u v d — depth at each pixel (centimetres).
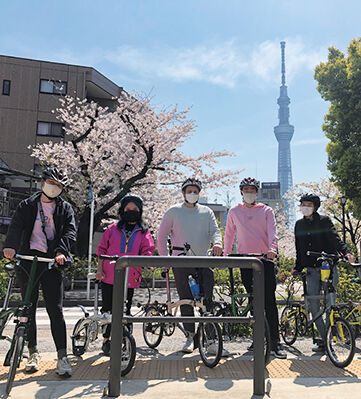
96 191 1927
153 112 1970
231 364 395
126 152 1959
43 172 363
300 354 458
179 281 446
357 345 484
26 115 2834
